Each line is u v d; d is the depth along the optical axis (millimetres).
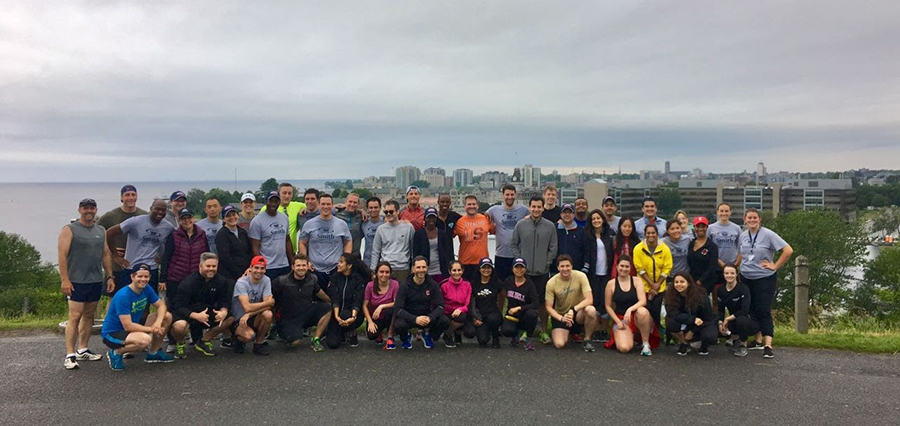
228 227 8031
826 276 34125
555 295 8008
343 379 6340
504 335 7777
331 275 7988
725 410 5445
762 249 7547
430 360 7094
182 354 7191
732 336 7645
